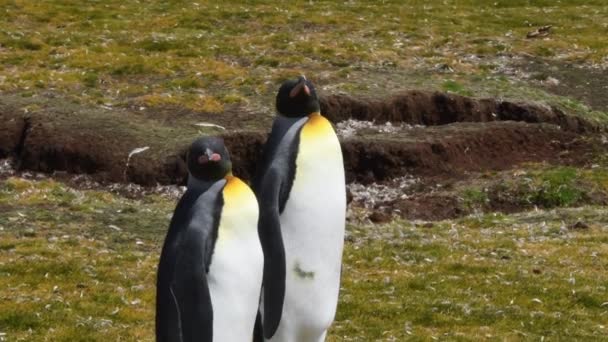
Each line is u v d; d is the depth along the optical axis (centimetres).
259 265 1309
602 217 2697
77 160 2983
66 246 2328
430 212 2788
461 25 4775
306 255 1491
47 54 4059
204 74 3800
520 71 4053
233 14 4825
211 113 3359
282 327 1515
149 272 2188
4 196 2723
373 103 3369
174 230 1296
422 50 4253
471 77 3862
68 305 1983
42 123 3125
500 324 1967
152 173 2919
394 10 5091
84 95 3512
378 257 2339
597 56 4247
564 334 1928
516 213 2791
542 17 4997
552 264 2328
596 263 2339
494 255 2383
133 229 2488
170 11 4909
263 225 1460
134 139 3061
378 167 3027
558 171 2983
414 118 3409
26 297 2014
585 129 3509
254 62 3988
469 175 3038
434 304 2055
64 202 2673
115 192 2873
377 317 1989
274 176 1474
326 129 1505
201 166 1302
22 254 2256
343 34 4503
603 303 2089
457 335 1903
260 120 3294
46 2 4962
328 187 1490
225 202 1290
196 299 1263
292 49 4172
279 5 5131
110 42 4266
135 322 1925
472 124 3319
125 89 3625
